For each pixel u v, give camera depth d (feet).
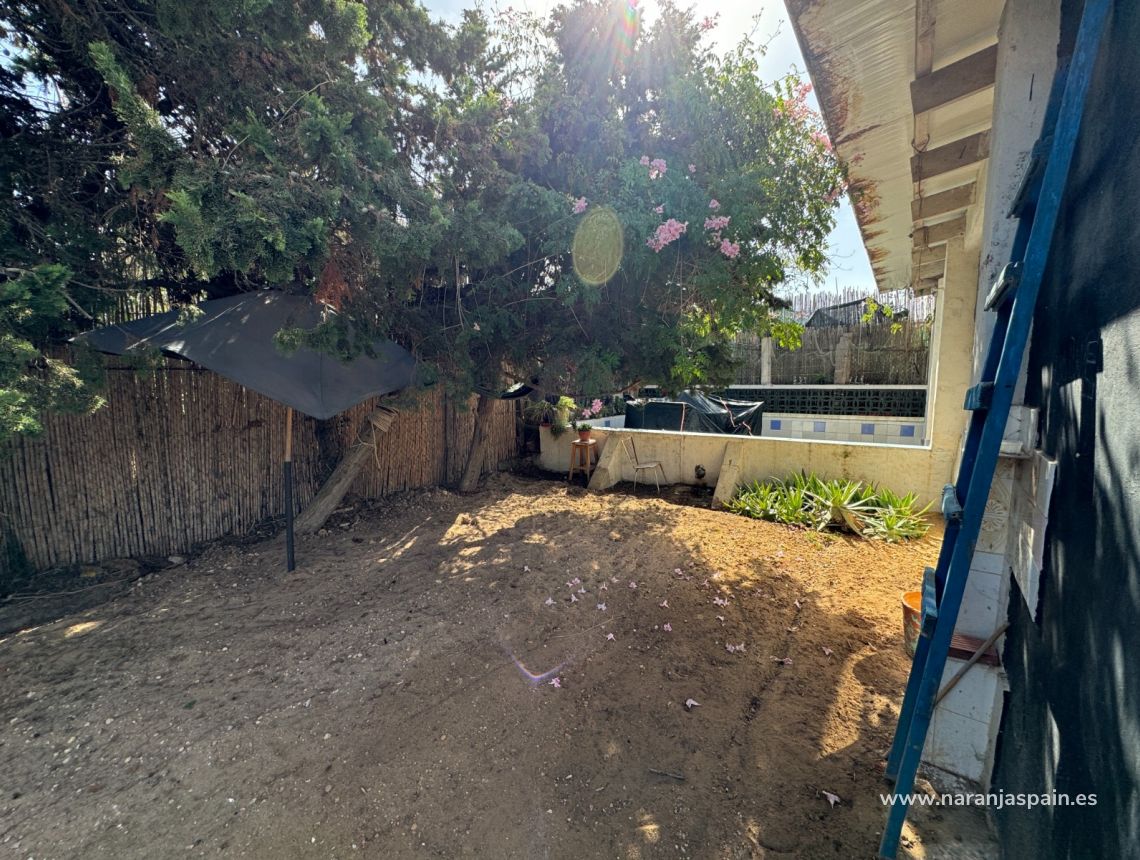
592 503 20.59
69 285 10.96
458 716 8.02
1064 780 4.14
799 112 13.60
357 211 10.16
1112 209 3.86
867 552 15.10
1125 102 3.72
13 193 10.71
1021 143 6.31
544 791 6.70
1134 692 3.05
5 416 7.70
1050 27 6.01
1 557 12.35
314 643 10.07
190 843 5.89
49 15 10.05
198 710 8.13
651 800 6.59
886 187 12.73
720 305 14.01
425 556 14.80
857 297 36.78
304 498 18.07
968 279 17.21
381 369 14.32
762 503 18.79
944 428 18.15
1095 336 4.09
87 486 13.42
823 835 6.08
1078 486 4.31
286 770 6.93
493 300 15.14
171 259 13.62
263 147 8.95
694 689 8.82
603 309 15.17
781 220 13.69
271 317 13.37
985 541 6.59
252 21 9.29
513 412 28.32
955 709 6.57
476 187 13.62
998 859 5.69
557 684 8.86
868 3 6.68
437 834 6.06
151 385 14.30
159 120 8.36
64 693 8.59
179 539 15.03
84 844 5.87
